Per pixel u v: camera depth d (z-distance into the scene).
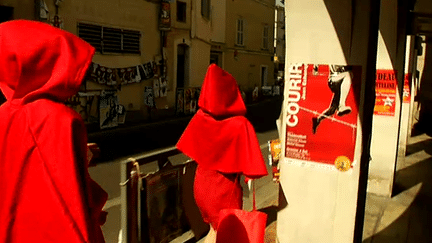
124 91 15.45
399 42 6.58
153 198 3.74
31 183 1.70
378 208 6.05
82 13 13.52
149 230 3.68
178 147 3.75
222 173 3.65
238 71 26.64
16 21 1.81
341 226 3.39
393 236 4.91
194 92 19.05
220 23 23.80
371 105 3.32
